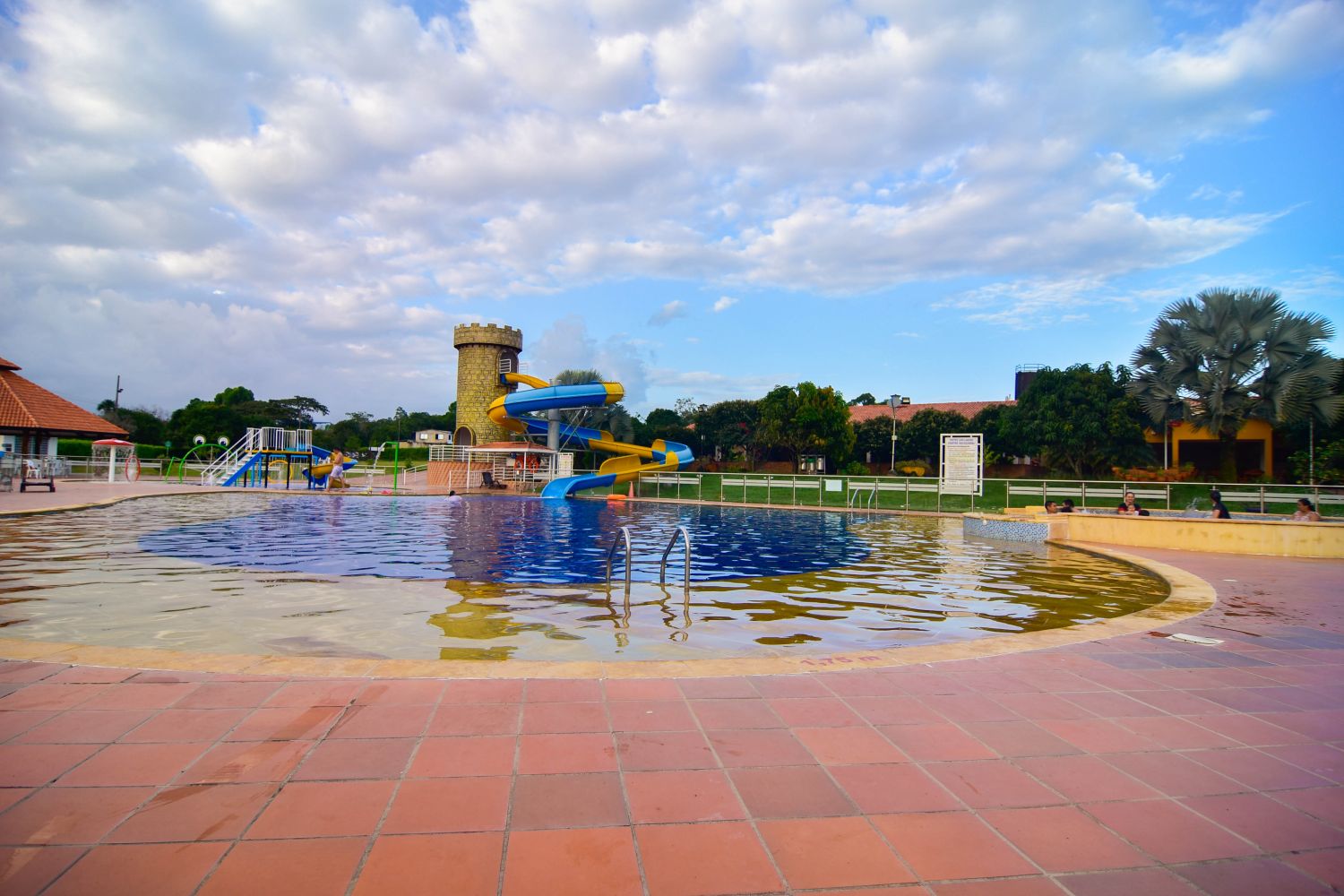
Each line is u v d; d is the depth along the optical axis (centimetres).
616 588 814
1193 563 1100
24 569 866
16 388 3259
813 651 535
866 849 228
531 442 3872
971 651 480
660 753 299
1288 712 373
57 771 267
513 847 223
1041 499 2484
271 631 565
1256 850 233
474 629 584
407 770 275
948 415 4300
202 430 6178
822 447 4050
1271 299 2575
